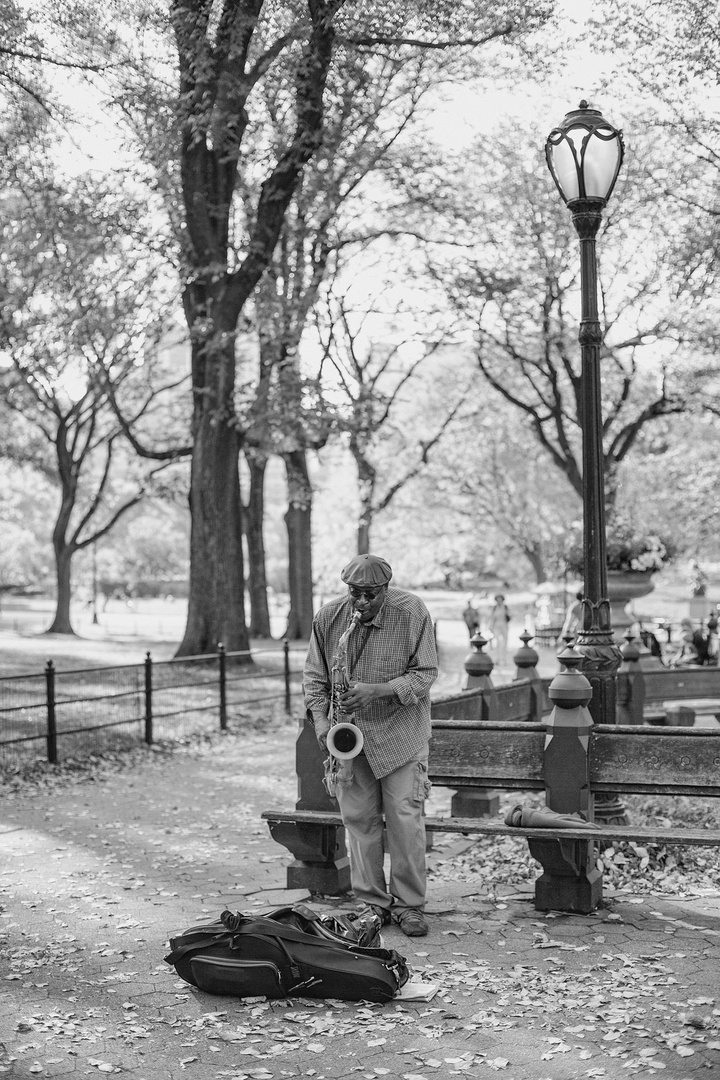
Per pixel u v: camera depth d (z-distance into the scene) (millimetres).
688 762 6164
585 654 7551
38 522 67438
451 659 29906
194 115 18359
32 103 19141
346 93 19344
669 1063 4211
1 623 56625
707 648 22672
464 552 51344
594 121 7434
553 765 6344
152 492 42375
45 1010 4867
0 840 8508
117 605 83375
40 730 12734
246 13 17328
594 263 7543
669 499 38062
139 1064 4297
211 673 16250
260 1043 4480
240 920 5082
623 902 6367
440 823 6289
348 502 52312
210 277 21281
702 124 20891
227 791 10766
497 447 44094
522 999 4855
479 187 27422
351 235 27938
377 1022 4641
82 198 21891
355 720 5812
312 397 23906
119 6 17547
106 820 9297
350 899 6582
